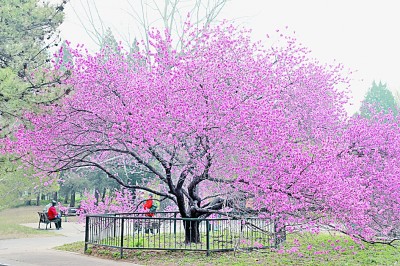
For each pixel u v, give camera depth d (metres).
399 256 12.38
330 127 15.20
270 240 11.93
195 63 13.00
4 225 22.83
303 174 10.47
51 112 12.46
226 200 12.34
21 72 12.59
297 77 14.94
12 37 13.05
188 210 14.07
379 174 12.11
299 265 10.77
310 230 10.73
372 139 13.08
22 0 13.58
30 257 12.00
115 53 15.41
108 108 12.91
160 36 13.88
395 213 12.34
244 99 12.48
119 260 11.83
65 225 25.84
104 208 16.50
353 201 10.05
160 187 18.77
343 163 11.48
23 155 12.95
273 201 10.75
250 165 11.08
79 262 11.05
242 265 10.62
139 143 11.77
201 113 11.73
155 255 12.18
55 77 12.53
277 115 11.50
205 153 12.16
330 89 16.27
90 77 12.76
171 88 12.35
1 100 11.45
